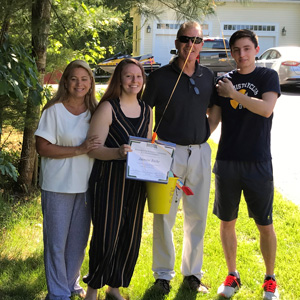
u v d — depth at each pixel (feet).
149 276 12.19
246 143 11.03
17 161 18.72
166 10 15.99
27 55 13.17
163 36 61.72
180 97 11.07
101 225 10.05
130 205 10.27
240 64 11.03
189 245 11.82
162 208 10.32
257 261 13.46
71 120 10.16
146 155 9.68
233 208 11.50
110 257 10.18
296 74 46.03
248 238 15.21
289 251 14.01
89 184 10.26
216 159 11.53
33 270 12.27
